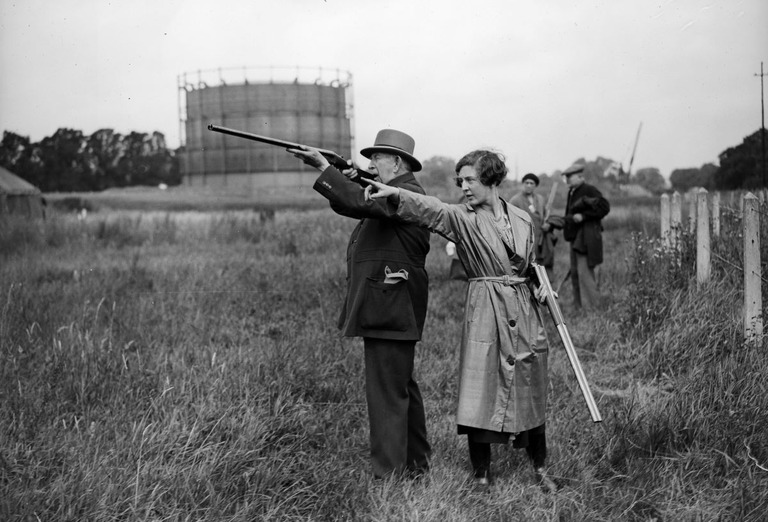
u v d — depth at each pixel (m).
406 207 4.25
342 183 4.25
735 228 8.52
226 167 38.59
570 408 5.57
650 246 8.98
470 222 4.29
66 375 5.54
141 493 3.79
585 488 4.24
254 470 4.23
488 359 4.24
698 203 7.52
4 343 6.21
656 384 6.27
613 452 4.68
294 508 4.02
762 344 6.08
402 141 4.67
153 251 16.86
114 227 19.50
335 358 6.59
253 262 13.45
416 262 4.54
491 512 4.01
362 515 3.97
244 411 4.92
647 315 7.38
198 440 4.45
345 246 16.52
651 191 33.16
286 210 27.89
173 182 45.62
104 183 43.25
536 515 3.98
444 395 6.25
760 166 22.45
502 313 4.27
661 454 4.70
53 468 4.10
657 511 4.07
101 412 5.04
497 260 4.29
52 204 31.56
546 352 4.42
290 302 9.94
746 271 6.30
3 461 4.08
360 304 4.43
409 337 4.44
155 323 8.07
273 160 38.38
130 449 4.19
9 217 18.52
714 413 4.98
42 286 10.34
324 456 4.77
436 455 4.82
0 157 37.09
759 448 4.62
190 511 3.75
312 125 38.72
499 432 4.22
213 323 8.21
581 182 10.10
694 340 6.61
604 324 8.09
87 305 8.35
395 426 4.44
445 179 32.53
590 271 9.80
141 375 5.62
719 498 4.13
